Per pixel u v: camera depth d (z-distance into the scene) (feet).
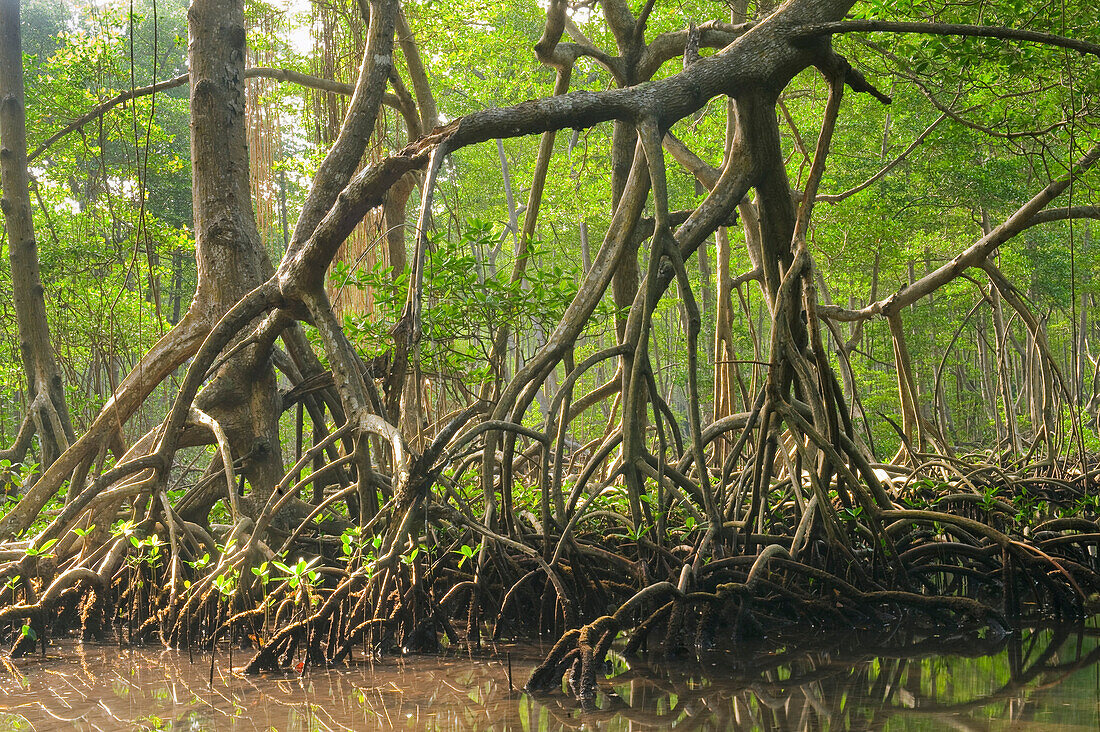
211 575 16.85
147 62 86.58
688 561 18.39
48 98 40.50
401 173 17.20
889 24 18.21
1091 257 66.74
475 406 20.81
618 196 25.59
